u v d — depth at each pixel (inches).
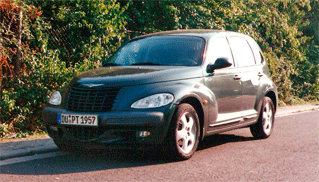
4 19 342.6
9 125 326.6
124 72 246.1
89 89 235.1
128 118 223.5
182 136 239.9
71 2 391.2
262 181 207.0
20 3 344.8
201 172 220.7
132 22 486.0
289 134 351.6
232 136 339.0
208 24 517.0
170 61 269.4
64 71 359.6
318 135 346.9
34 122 344.8
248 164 241.3
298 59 707.4
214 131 268.2
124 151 268.5
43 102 347.6
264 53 621.3
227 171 224.4
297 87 703.7
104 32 405.7
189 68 257.9
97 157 251.4
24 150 259.3
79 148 269.1
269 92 337.4
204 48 274.7
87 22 397.4
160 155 257.4
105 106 229.6
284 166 238.2
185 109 239.6
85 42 398.3
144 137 226.2
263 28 655.1
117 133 226.4
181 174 215.8
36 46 362.6
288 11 716.7
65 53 385.1
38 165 231.1
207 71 265.6
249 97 305.7
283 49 691.4
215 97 266.2
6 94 327.6
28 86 342.6
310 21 788.0
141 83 233.8
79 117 230.5
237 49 309.4
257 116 316.5
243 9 574.2
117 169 223.6
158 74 241.4
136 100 228.2
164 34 297.3
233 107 287.4
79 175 211.3
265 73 334.3
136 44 294.5
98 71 256.2
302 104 654.5
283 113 524.7
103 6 400.2
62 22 387.2
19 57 344.2
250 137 334.0
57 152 265.1
